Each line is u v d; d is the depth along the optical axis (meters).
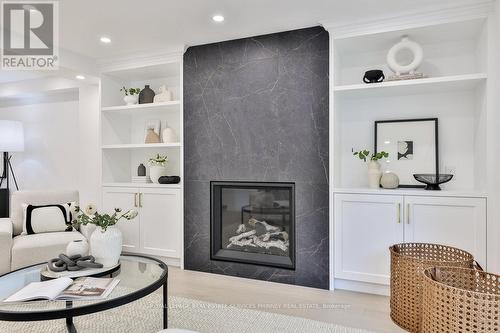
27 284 1.83
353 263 2.76
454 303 1.09
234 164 3.24
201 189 3.38
